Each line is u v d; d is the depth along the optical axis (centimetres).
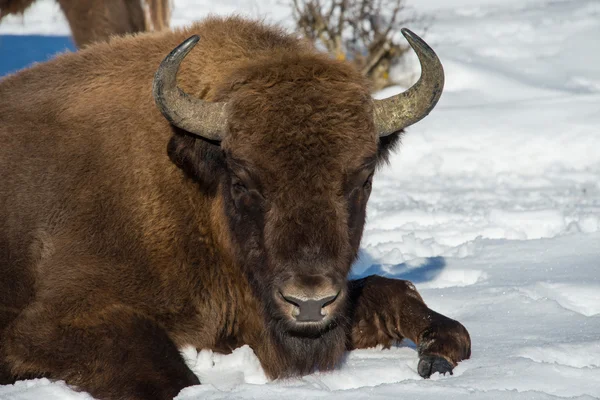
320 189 1908
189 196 2197
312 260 1877
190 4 10412
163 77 2006
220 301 2217
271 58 2114
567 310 2498
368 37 6606
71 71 2422
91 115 2306
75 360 2011
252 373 2150
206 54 2267
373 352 2295
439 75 2084
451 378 1938
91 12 4150
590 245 3325
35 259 2175
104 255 2142
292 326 1936
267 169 1922
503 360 2058
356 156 1956
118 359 1980
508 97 6838
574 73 7562
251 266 2019
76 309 2072
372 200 4550
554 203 4341
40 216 2198
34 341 2041
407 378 2044
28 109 2369
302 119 1936
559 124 5909
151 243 2161
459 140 5772
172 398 1903
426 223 3991
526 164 5447
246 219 2012
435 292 2773
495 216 3975
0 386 1952
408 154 5622
